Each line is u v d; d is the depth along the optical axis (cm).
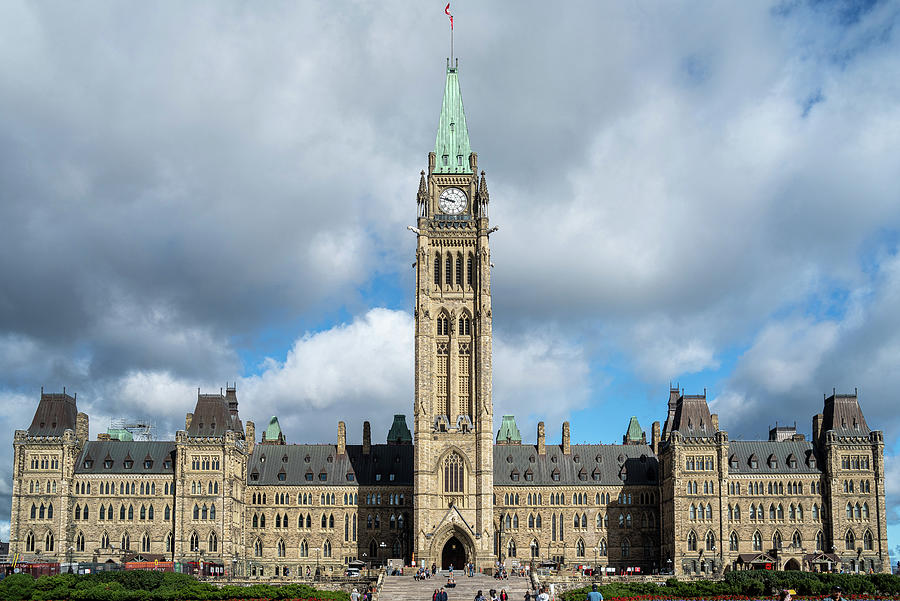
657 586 14212
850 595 13838
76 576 13688
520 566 18950
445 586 15712
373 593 14825
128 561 18588
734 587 13975
